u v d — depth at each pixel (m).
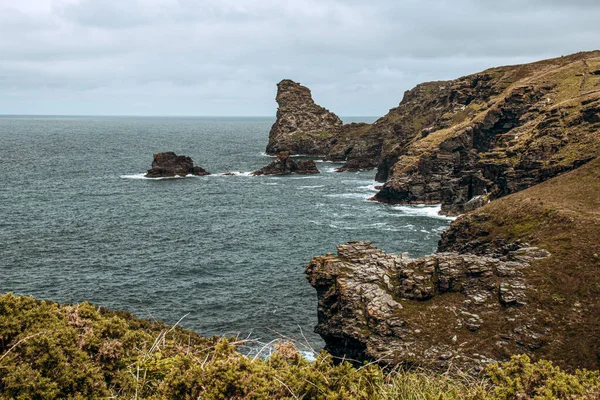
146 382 12.28
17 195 116.38
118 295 58.19
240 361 11.36
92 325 13.20
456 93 170.38
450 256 47.25
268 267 69.62
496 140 119.12
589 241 48.62
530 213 63.22
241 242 82.06
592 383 12.55
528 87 128.38
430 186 115.81
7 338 11.71
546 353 36.50
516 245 57.06
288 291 60.78
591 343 36.34
